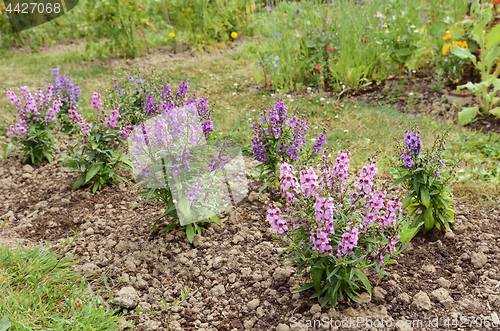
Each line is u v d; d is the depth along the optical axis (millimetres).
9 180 4828
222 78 7578
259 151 3979
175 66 8273
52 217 4102
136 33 10156
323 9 7941
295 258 2762
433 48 6980
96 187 4426
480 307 2760
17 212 4250
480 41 5570
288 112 5832
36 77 8109
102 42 10188
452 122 5496
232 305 2945
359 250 2760
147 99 3998
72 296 2959
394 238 2801
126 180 4469
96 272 3293
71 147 4379
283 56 7285
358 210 2854
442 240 3420
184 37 10039
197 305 2971
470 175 4246
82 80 7781
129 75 4684
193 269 3275
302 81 7238
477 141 4938
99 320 2734
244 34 10195
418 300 2803
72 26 10766
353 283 2701
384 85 6781
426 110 5910
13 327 2588
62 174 4883
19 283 2992
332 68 6949
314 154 3949
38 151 5203
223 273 3227
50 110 4930
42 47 10469
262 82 7246
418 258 3262
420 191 3324
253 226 3740
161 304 2996
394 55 6633
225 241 3562
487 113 5660
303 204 2844
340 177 2926
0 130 5945
